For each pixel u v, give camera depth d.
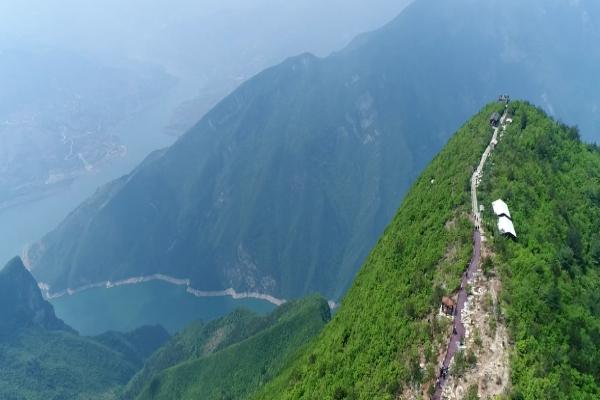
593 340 102.25
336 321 152.25
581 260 124.75
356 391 106.81
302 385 131.12
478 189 139.38
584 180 155.12
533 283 107.94
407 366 101.50
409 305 112.19
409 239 138.12
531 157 154.75
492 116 181.38
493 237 120.19
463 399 91.44
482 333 100.50
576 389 91.50
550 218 131.50
